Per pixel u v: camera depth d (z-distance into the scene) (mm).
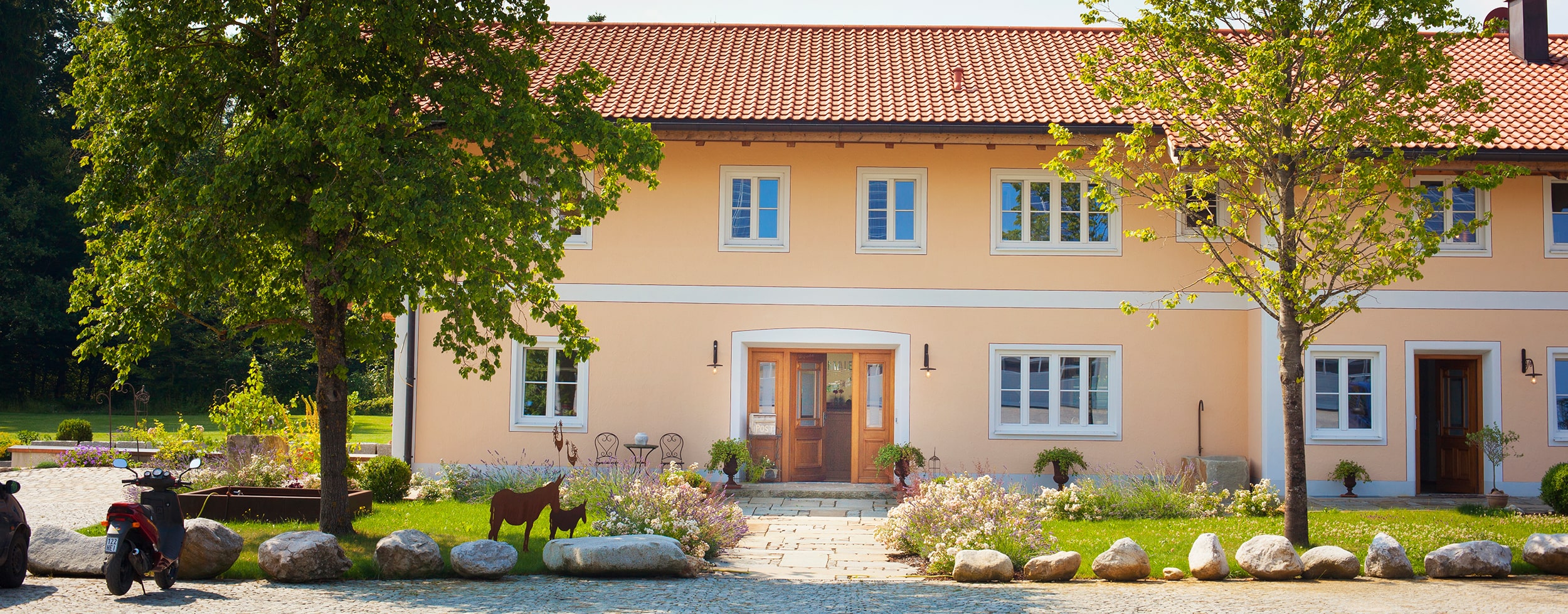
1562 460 15969
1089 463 16422
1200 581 9422
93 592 8172
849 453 16984
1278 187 11250
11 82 40312
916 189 16797
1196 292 16562
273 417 17109
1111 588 9000
